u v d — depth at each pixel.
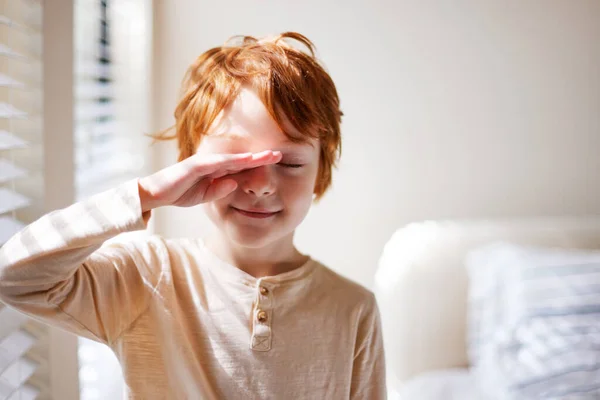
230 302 0.90
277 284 0.92
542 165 1.93
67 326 0.78
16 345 0.90
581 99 1.92
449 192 1.90
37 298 0.72
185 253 0.93
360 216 1.88
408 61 1.84
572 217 1.92
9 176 0.86
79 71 1.27
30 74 0.91
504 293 1.65
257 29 1.77
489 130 1.89
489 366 1.57
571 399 1.45
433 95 1.86
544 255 1.69
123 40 1.61
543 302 1.58
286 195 0.87
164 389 0.86
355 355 0.99
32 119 0.92
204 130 0.88
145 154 1.68
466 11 1.84
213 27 1.75
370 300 1.00
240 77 0.87
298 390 0.91
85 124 1.35
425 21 1.83
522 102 1.90
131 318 0.86
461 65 1.86
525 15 1.86
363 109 1.84
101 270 0.82
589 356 1.50
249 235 0.85
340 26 1.80
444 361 1.72
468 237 1.77
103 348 1.42
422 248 1.74
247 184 0.83
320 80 0.97
